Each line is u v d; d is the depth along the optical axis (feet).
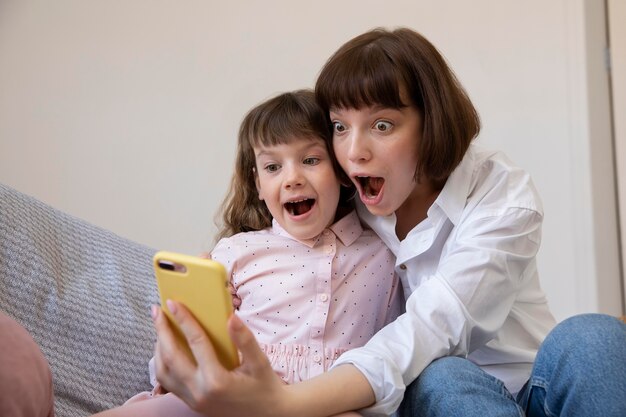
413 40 3.35
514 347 3.61
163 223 8.39
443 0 7.71
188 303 2.40
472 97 7.68
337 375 2.83
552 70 7.38
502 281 3.20
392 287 3.84
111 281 4.02
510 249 3.25
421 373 2.99
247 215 4.17
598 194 7.30
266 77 8.15
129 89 8.48
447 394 2.77
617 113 7.47
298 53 8.07
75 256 4.05
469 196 3.47
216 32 8.28
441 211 3.50
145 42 8.44
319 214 3.70
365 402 2.84
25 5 8.79
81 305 3.75
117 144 8.50
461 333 3.08
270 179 3.75
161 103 8.40
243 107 8.19
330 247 3.75
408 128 3.30
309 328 3.57
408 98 3.28
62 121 8.66
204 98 8.29
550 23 7.38
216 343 2.42
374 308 3.73
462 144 3.35
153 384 3.72
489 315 3.22
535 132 7.47
